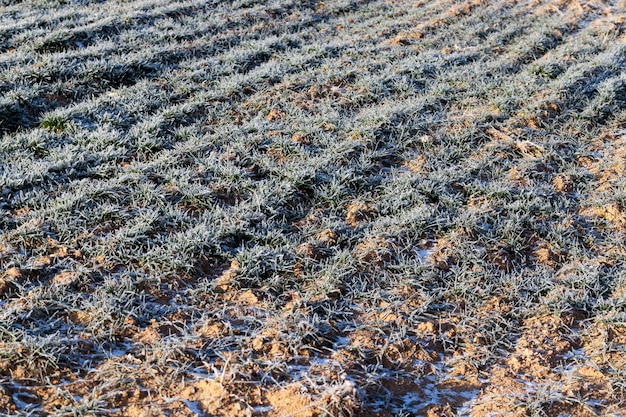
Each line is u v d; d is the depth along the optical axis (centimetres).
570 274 312
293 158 372
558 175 374
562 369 278
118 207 326
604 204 351
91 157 356
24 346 267
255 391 264
